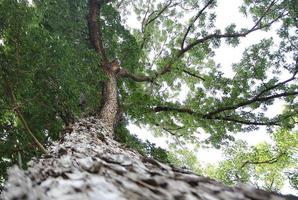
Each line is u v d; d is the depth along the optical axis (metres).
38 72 9.02
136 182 2.21
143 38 19.56
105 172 2.51
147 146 14.12
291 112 16.44
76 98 9.75
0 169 8.98
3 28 8.52
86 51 11.55
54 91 9.39
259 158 18.86
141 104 14.20
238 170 17.80
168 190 2.02
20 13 8.44
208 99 17.28
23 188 1.92
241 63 16.78
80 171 2.64
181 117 17.20
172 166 2.77
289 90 16.17
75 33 13.63
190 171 2.56
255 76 16.38
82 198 2.00
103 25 15.48
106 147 5.39
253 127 16.67
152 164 2.91
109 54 15.51
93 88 11.57
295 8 16.44
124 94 15.14
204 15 18.20
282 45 16.08
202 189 2.02
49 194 2.15
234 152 18.83
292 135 18.77
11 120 9.65
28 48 8.53
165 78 18.38
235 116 16.58
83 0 14.58
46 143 9.88
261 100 16.06
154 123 18.00
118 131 13.50
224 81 17.14
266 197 1.82
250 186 1.96
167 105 16.33
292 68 15.95
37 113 9.59
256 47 16.31
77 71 10.59
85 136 6.44
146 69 19.48
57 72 9.05
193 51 19.34
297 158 18.33
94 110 11.52
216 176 18.55
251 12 18.34
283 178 18.47
